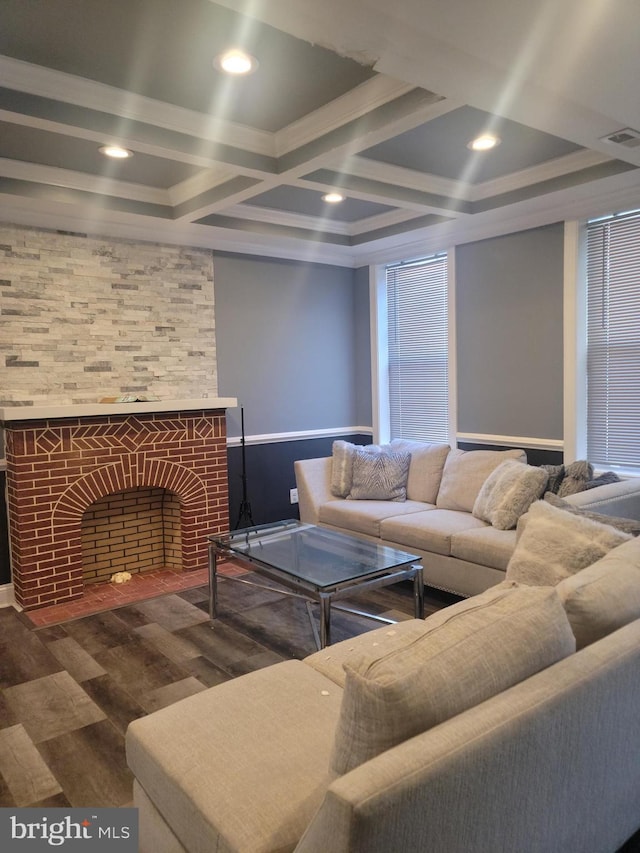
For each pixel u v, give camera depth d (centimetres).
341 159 297
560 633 142
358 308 560
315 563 307
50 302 392
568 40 185
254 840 123
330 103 269
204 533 450
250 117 283
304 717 166
